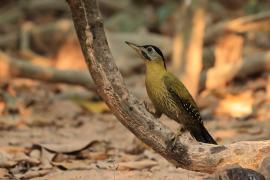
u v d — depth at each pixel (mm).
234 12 24281
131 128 8461
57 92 17078
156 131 8398
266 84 16453
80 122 14023
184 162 8469
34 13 24922
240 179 7719
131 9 24266
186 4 15828
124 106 8312
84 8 8047
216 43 18547
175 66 15953
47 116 14703
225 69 16859
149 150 11219
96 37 8156
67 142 11609
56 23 21344
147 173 9625
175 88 9336
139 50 9500
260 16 18062
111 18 23844
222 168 8031
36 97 16328
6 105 15039
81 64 20531
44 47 21297
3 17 24688
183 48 15828
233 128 13047
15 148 10828
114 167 10047
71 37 20797
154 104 9547
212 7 23672
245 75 16969
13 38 21594
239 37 18359
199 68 15836
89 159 10688
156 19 23344
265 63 16906
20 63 16938
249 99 15555
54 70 17000
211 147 8383
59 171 9836
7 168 9930
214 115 14750
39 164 10180
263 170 7945
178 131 8555
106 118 14625
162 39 20344
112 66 8242
